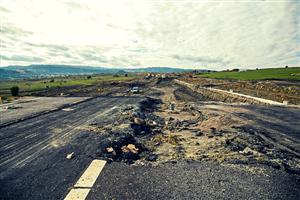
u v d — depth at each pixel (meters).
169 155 10.95
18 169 9.08
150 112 27.23
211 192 7.08
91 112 24.36
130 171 8.80
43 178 8.21
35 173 8.66
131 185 7.60
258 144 12.28
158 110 29.58
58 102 34.44
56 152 11.05
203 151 11.41
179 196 6.86
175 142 13.41
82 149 11.36
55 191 7.26
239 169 8.85
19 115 22.48
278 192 7.09
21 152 11.20
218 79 72.75
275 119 19.48
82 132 15.03
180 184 7.64
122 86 79.62
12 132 15.48
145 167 9.24
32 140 13.39
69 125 17.55
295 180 7.92
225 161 9.71
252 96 36.03
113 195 6.95
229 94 40.31
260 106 27.67
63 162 9.73
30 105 30.98
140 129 16.78
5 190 7.38
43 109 26.80
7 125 17.77
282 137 13.87
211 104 31.89
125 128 15.83
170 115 25.72
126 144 12.66
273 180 7.90
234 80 62.06
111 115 21.92
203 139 14.11
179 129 17.52
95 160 9.93
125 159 10.37
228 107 27.77
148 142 13.63
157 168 9.11
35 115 22.39
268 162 9.48
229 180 7.91
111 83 87.12
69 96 46.22
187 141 13.85
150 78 126.12
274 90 37.94
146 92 59.09
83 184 7.70
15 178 8.25
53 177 8.29
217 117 20.12
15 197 6.95
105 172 8.70
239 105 29.41
